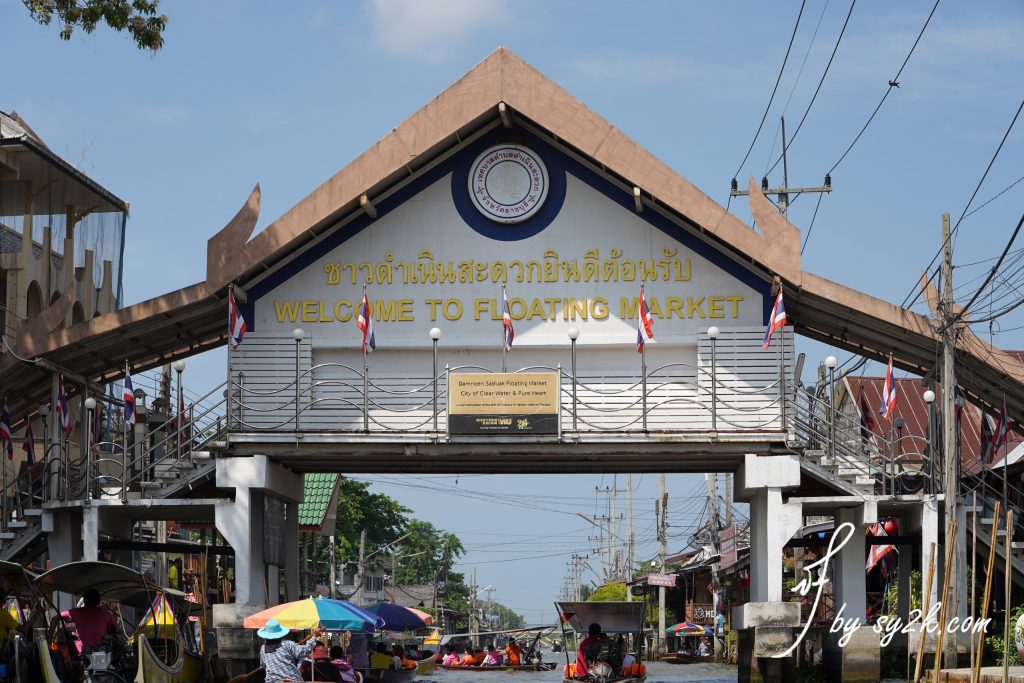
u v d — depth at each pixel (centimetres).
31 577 2120
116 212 3925
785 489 2886
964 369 2923
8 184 3444
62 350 2897
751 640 2838
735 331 2888
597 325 2917
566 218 2950
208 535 5247
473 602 11369
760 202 2816
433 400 2888
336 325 2947
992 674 2152
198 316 2975
